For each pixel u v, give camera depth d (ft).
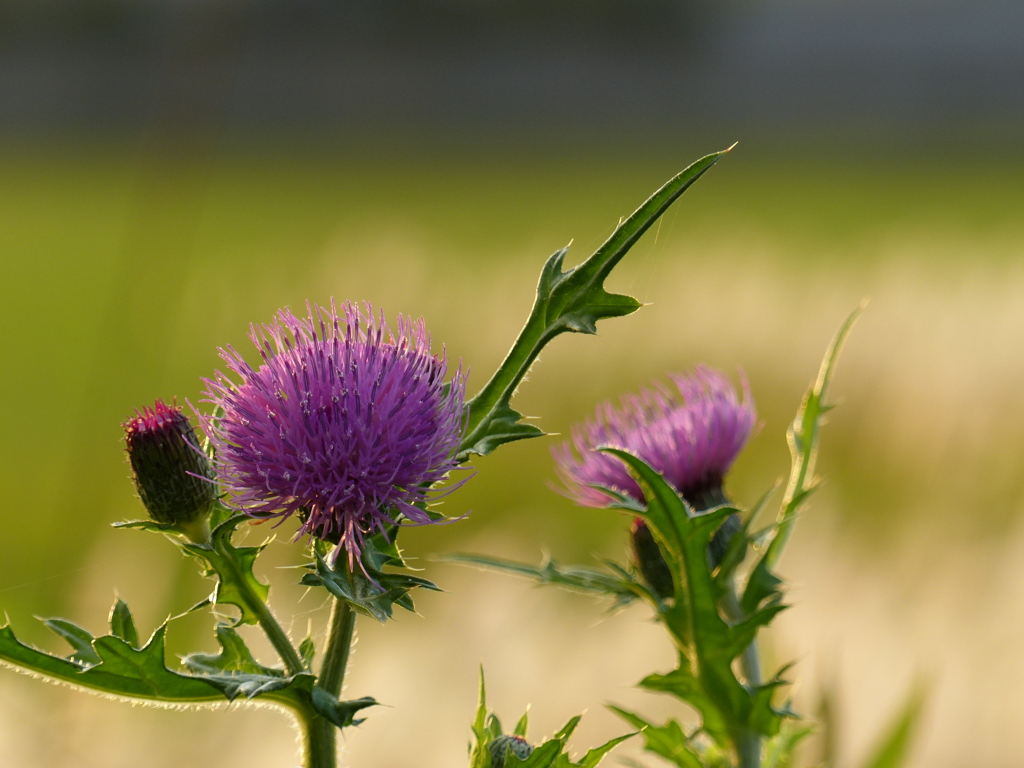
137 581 2.84
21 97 35.63
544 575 2.24
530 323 2.13
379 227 17.42
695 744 2.23
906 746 2.38
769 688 2.19
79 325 11.45
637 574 2.32
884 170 30.53
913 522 3.80
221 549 2.08
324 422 2.09
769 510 4.62
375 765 2.70
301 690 2.05
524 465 5.45
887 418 4.87
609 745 2.08
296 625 3.31
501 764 2.10
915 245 11.21
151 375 3.53
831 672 2.40
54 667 2.04
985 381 4.80
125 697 2.05
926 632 2.83
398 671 2.88
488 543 4.49
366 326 2.12
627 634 3.00
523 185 28.07
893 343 5.50
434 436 2.10
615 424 2.37
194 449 2.13
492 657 2.89
